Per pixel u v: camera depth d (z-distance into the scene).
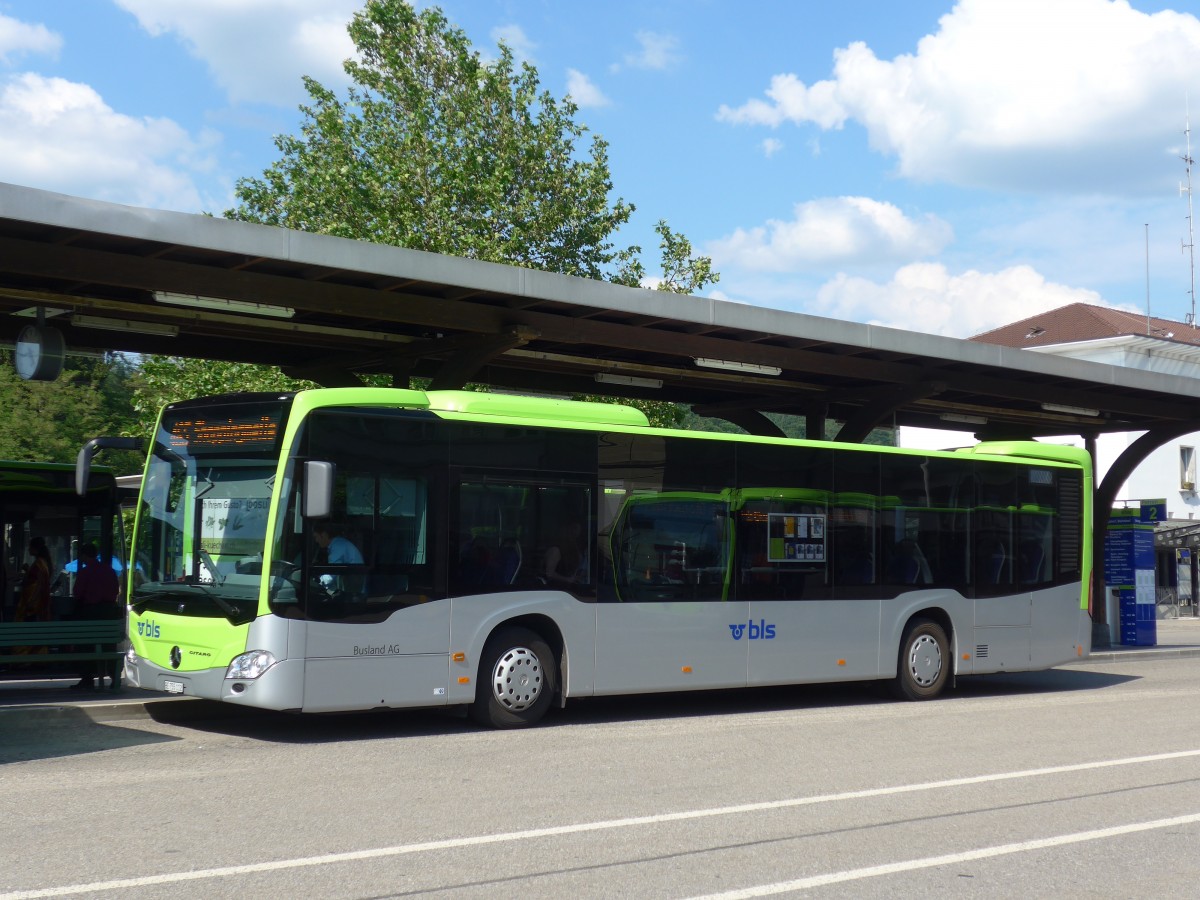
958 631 16.12
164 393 30.84
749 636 14.01
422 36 34.75
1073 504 17.64
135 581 12.12
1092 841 7.53
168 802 8.28
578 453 12.88
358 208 32.72
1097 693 17.05
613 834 7.50
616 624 12.97
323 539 11.20
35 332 13.95
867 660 15.14
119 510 16.03
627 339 16.48
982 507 16.53
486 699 12.21
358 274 13.69
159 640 11.70
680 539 13.56
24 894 5.97
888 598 15.40
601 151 35.56
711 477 13.89
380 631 11.41
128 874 6.38
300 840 7.20
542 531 12.56
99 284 13.16
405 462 11.73
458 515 12.02
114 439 12.20
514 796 8.68
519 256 33.53
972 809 8.46
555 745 11.20
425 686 11.67
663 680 13.28
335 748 10.89
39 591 14.79
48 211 11.56
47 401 41.41
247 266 13.51
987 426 27.08
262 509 11.18
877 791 9.07
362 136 33.75
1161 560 45.84
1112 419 26.39
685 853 7.05
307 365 18.34
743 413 23.11
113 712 12.62
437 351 16.64
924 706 15.09
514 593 12.30
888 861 6.95
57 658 13.54
